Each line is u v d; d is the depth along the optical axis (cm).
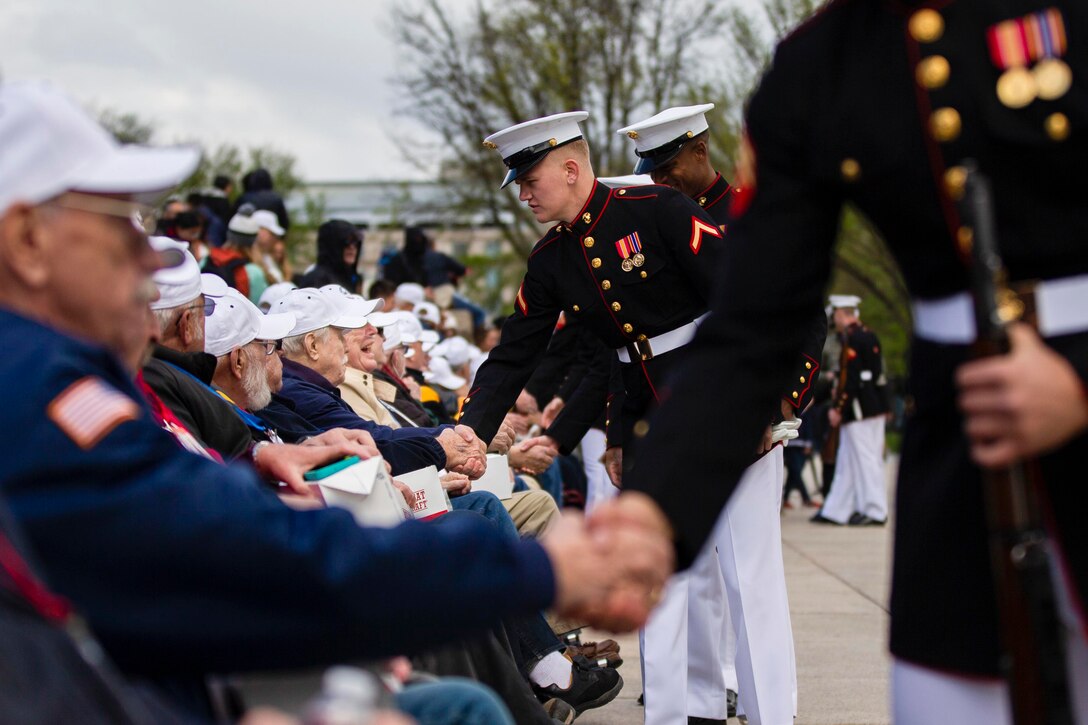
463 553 198
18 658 161
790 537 1092
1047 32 176
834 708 493
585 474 923
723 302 208
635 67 2297
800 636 636
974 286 169
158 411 290
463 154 2367
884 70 187
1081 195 175
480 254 2991
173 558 180
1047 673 171
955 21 182
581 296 444
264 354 439
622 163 2336
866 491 1198
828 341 1409
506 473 521
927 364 191
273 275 912
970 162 179
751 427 206
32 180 186
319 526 191
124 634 180
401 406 643
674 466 204
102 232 191
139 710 172
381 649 193
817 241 203
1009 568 172
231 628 184
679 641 435
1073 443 175
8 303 188
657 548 202
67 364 181
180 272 379
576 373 697
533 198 441
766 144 202
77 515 176
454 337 1132
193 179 1555
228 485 188
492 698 237
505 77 2311
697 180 501
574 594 203
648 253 431
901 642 194
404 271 1212
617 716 502
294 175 3150
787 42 202
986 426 167
